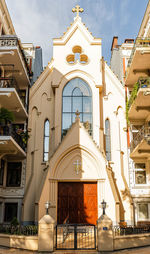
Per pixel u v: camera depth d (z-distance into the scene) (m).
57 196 17.80
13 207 18.86
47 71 21.48
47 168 17.70
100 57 20.92
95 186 18.00
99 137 19.14
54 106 20.48
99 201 17.12
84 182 18.11
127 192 18.27
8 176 19.52
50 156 17.95
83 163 18.12
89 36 21.44
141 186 18.83
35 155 19.48
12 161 19.69
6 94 16.30
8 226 13.91
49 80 21.27
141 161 19.38
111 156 19.59
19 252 11.32
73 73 20.58
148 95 16.02
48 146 19.89
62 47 21.17
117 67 23.94
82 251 11.20
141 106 17.73
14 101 17.91
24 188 18.97
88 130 19.44
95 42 21.27
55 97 20.02
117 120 20.47
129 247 12.07
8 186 19.20
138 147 17.11
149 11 18.53
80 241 13.06
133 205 18.27
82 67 20.67
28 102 21.08
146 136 15.93
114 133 20.11
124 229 13.06
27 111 20.80
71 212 17.50
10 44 17.81
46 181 17.31
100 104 20.66
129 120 19.72
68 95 20.22
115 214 16.44
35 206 16.66
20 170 19.55
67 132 18.27
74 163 17.98
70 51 21.09
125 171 19.39
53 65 21.22
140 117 19.45
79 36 21.48
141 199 18.50
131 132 19.91
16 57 18.22
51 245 11.25
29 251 11.53
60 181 17.98
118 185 18.70
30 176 19.25
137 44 17.06
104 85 21.23
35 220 16.28
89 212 17.47
